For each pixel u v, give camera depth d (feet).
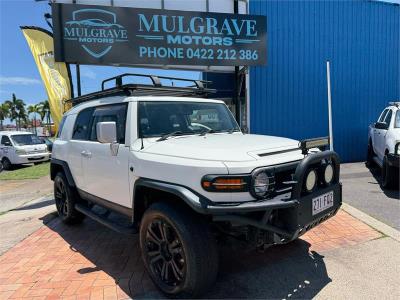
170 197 10.77
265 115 36.68
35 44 30.63
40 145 57.06
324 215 10.88
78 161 15.76
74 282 11.41
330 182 11.44
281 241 10.02
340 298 9.91
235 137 12.78
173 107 13.47
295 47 36.76
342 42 38.01
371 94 39.55
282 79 36.78
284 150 10.84
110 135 11.65
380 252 12.85
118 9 25.58
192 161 9.75
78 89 26.99
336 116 38.68
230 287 10.65
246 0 31.86
